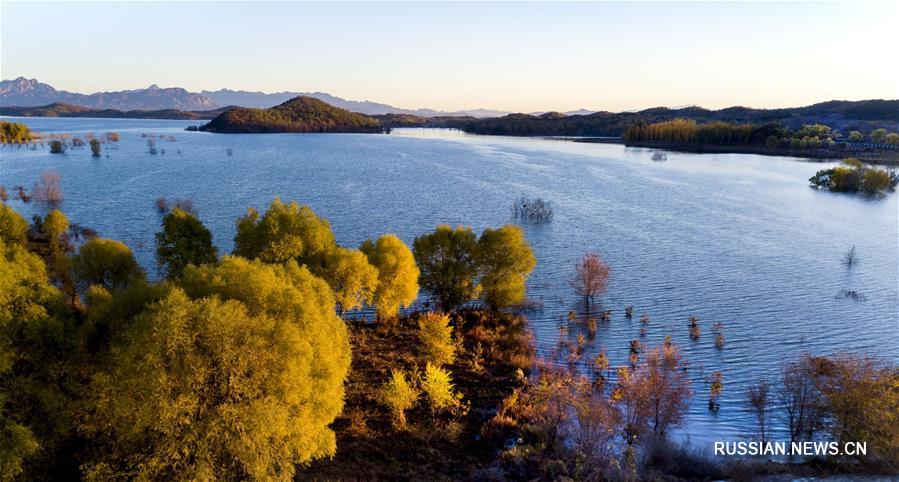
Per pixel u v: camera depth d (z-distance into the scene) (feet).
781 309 213.87
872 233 343.26
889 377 120.67
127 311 104.73
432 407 135.95
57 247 247.29
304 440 94.94
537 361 168.25
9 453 76.69
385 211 394.73
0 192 390.63
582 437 120.57
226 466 91.45
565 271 262.06
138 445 91.09
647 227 354.74
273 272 116.98
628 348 179.93
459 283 205.05
